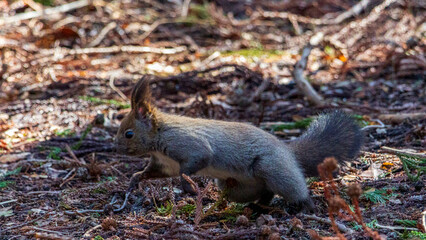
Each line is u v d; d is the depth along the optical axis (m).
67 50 18.23
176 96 14.75
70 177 9.70
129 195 8.52
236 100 14.05
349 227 6.91
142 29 20.14
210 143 7.82
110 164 10.09
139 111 8.06
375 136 11.00
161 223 6.99
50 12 19.77
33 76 16.28
